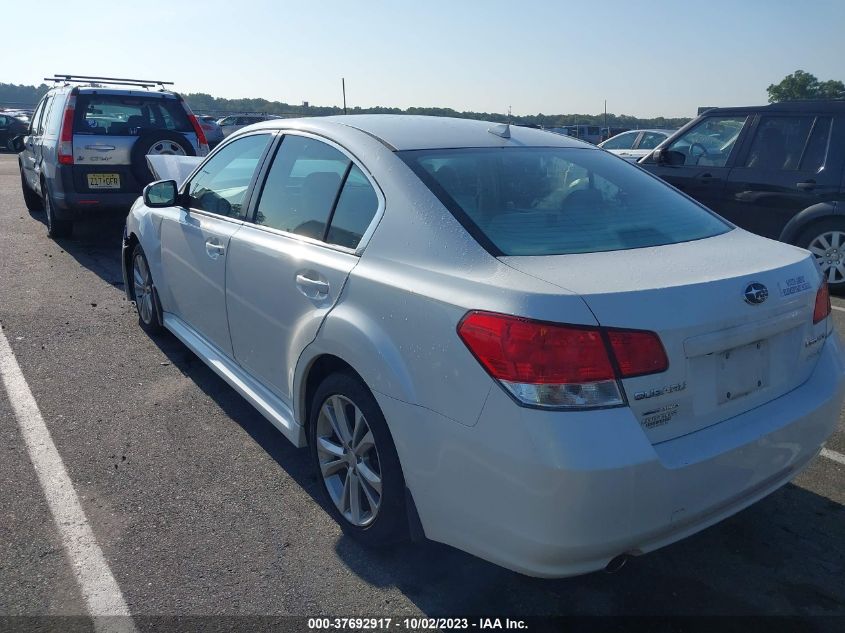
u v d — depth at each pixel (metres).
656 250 2.73
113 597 2.71
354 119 3.54
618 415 2.20
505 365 2.23
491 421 2.26
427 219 2.74
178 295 4.69
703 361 2.40
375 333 2.68
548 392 2.18
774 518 3.29
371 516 2.93
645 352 2.23
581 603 2.73
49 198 8.87
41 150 9.15
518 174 3.09
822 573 2.91
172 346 5.42
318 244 3.18
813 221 7.06
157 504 3.33
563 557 2.22
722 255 2.73
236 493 3.44
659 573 2.91
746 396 2.55
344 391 2.91
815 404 2.73
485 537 2.35
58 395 4.52
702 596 2.77
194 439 3.97
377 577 2.86
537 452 2.16
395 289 2.64
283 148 3.72
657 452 2.26
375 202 2.97
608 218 2.96
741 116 7.61
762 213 7.38
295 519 3.23
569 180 3.17
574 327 2.19
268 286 3.44
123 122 8.66
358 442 2.93
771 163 7.32
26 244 9.07
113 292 6.92
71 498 3.36
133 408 4.35
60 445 3.87
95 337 5.60
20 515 3.22
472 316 2.34
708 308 2.37
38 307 6.37
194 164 7.57
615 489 2.16
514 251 2.57
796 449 2.68
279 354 3.41
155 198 4.53
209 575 2.85
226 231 3.90
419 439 2.50
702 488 2.36
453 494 2.41
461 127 3.52
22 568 2.86
